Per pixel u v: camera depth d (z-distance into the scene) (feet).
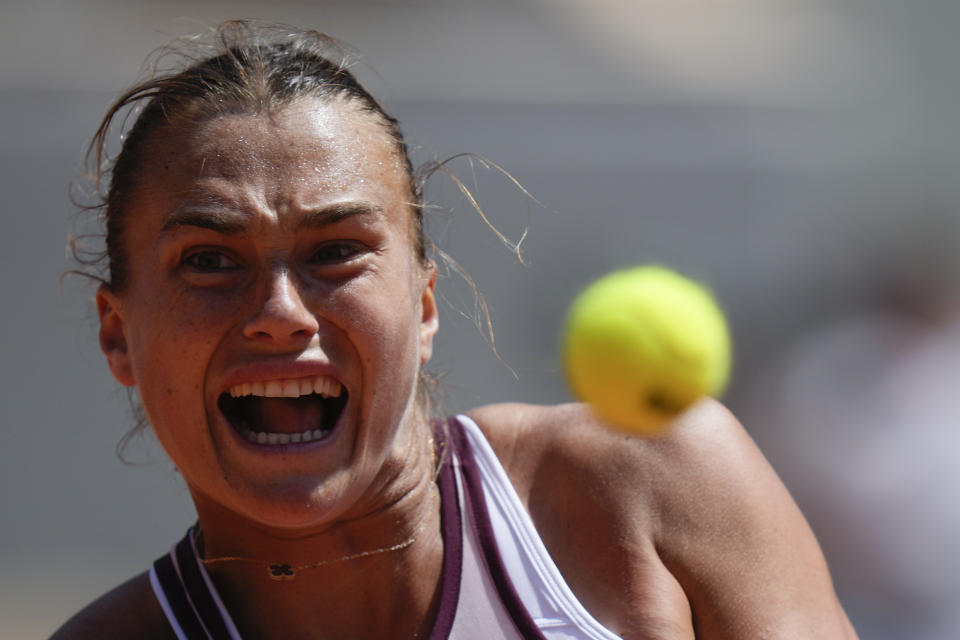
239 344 21.47
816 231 96.27
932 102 109.29
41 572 80.94
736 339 88.07
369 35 101.14
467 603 22.89
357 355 21.94
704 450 24.27
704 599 23.18
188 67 24.21
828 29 115.24
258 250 21.53
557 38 104.88
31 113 90.38
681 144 96.63
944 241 47.09
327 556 23.06
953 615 40.42
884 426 41.63
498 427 25.57
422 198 25.53
